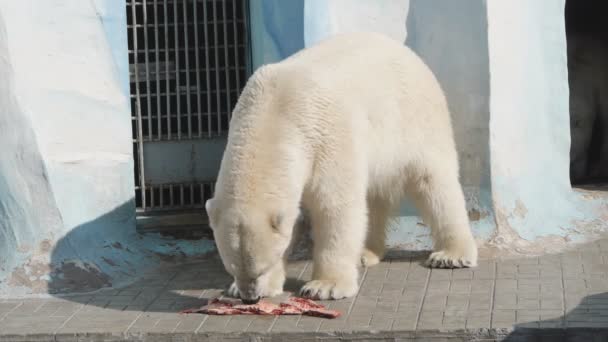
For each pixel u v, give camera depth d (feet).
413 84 28.60
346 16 31.73
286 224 24.40
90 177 30.91
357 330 23.86
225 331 24.20
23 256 29.48
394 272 28.73
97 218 30.94
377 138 27.63
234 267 24.09
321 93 25.90
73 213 30.40
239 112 25.81
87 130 30.91
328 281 26.48
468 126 31.40
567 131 32.96
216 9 33.35
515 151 31.78
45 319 26.07
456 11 31.27
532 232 31.27
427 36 31.76
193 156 34.06
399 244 31.48
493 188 31.09
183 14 33.50
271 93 25.70
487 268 28.71
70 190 30.48
